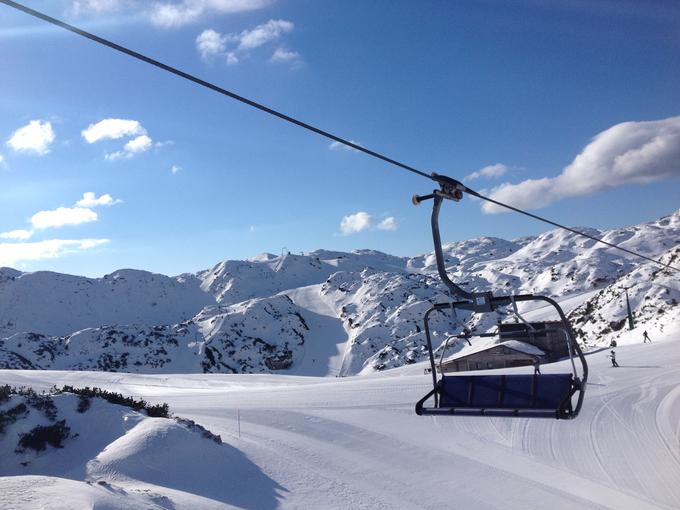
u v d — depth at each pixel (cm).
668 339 7700
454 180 762
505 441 3100
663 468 2572
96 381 6869
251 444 2669
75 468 2102
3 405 2420
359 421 3466
